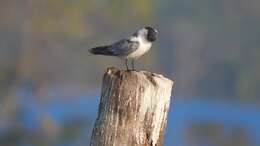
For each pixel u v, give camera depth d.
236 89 73.56
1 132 29.08
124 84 7.33
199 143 40.72
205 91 75.12
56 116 37.88
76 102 53.66
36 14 35.31
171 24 75.69
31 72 34.19
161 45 74.38
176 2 77.25
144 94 7.32
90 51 8.59
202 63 75.56
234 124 44.84
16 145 28.77
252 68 74.06
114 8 39.06
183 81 74.62
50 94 37.28
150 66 39.12
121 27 40.03
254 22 77.62
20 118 30.84
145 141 7.37
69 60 39.31
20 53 34.62
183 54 75.00
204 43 76.62
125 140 7.34
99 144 7.38
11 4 35.19
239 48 75.88
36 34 35.44
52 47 36.19
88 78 55.38
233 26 77.88
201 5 78.50
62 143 30.38
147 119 7.35
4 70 33.25
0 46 34.75
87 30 38.97
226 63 74.81
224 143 40.22
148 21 39.88
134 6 39.09
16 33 35.28
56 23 35.94
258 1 79.31
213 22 78.25
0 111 30.78
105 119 7.38
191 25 77.06
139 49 8.51
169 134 42.41
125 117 7.34
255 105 70.69
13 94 32.34
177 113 57.75
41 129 29.92
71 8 36.31
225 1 78.69
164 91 7.38
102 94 7.43
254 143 40.84
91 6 38.28
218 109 65.69
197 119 49.50
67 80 52.41
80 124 31.17
